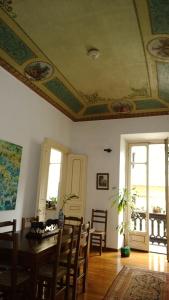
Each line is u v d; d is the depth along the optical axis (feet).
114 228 18.42
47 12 9.65
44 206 15.93
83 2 9.05
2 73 13.07
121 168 19.61
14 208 13.65
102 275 12.71
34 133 15.81
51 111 18.03
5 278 7.58
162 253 18.49
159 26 9.87
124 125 19.63
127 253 16.78
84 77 14.80
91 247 18.54
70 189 19.61
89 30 10.53
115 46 11.50
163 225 22.13
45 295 9.61
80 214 19.04
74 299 9.30
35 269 7.23
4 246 7.76
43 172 15.85
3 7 9.58
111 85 15.72
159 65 12.89
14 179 13.69
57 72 14.34
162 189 24.75
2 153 12.80
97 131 20.49
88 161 20.30
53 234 9.89
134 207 19.43
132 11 9.27
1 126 12.87
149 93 16.37
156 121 18.62
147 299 10.07
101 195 19.33
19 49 12.10
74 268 9.47
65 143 20.12
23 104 14.78
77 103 18.65
